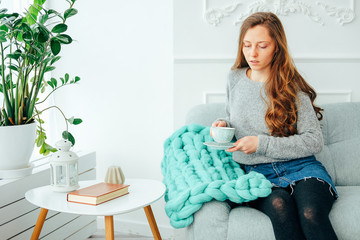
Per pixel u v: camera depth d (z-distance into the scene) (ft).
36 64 4.78
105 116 6.94
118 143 6.91
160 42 6.52
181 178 4.38
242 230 3.73
